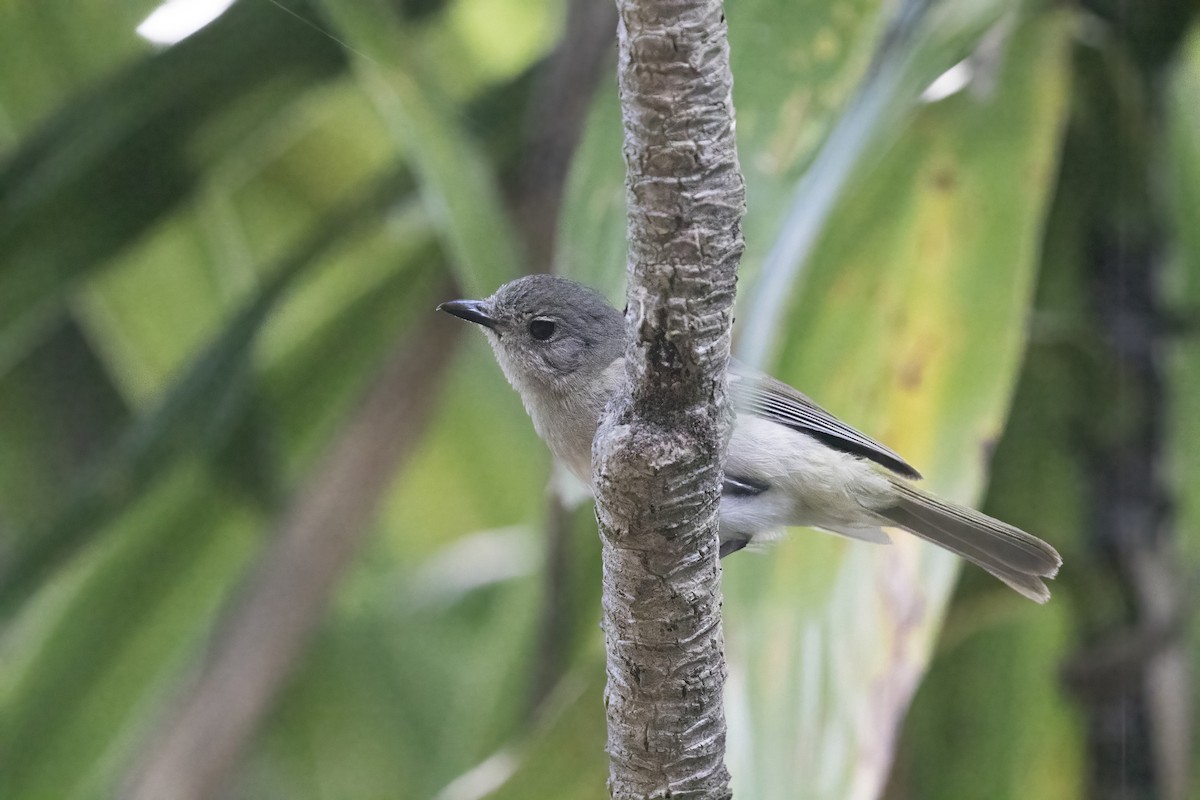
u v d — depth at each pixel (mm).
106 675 5430
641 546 5230
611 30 5398
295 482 5445
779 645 5316
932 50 5312
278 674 5410
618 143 5289
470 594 5527
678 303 5156
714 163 5016
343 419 5445
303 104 5430
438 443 5551
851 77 5312
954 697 5402
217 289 5457
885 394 5324
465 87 5496
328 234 5422
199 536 5434
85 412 5496
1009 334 5324
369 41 5340
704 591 5234
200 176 5414
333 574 5418
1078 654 5383
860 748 5301
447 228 5332
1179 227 5395
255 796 5504
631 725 5242
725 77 4969
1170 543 5387
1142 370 5383
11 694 5422
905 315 5332
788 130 5309
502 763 5371
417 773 5508
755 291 5277
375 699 5516
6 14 5418
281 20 5379
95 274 5418
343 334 5453
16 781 5422
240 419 5426
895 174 5340
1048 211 5383
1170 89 5387
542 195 5406
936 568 5320
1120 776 5383
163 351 5457
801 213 5281
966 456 5316
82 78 5430
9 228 5395
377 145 5473
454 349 5430
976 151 5340
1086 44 5367
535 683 5422
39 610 5426
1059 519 5387
